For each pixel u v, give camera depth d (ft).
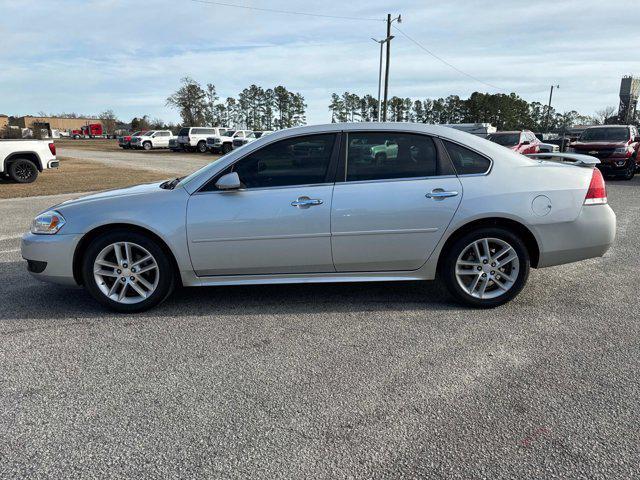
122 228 13.16
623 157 47.62
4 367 10.40
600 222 13.39
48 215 13.43
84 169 68.28
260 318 13.03
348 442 7.79
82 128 330.13
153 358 10.78
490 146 13.41
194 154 116.98
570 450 7.54
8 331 12.28
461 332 12.00
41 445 7.80
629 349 10.98
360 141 13.15
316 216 12.84
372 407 8.78
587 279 16.17
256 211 12.85
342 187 12.93
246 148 13.20
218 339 11.75
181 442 7.84
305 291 15.20
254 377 9.91
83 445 7.79
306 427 8.21
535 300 14.20
